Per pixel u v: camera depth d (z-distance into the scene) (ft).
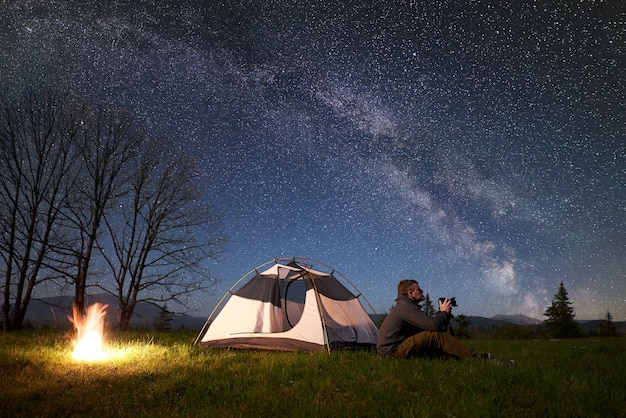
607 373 20.63
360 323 31.83
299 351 28.66
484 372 18.92
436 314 23.62
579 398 15.33
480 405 14.53
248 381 19.43
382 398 16.01
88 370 22.30
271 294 33.06
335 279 34.27
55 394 18.15
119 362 24.59
